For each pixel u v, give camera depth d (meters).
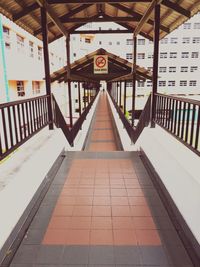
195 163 2.66
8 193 2.28
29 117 3.39
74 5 5.57
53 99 4.75
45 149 3.58
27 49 12.56
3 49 9.34
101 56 8.16
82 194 3.08
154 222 2.48
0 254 1.90
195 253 2.01
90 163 4.22
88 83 15.77
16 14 4.39
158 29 4.24
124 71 9.07
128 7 5.78
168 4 4.20
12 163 2.96
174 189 2.64
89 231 2.33
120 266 1.91
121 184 3.37
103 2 4.35
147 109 4.66
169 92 32.06
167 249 2.09
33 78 13.72
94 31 7.12
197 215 2.05
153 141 3.84
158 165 3.35
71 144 6.07
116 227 2.39
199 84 32.25
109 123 12.16
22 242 2.19
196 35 30.92
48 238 2.23
